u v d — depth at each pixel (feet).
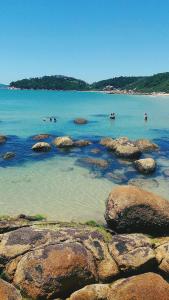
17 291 39.04
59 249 43.06
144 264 44.73
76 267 41.47
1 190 79.51
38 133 152.46
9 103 368.89
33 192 78.89
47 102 404.16
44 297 39.45
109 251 46.91
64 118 217.15
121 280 40.83
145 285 37.99
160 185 85.61
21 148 118.42
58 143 120.26
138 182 86.74
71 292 40.83
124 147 109.09
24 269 41.65
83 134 154.40
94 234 49.75
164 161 107.04
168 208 58.65
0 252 45.27
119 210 57.21
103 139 130.00
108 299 38.04
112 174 92.27
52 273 40.37
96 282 42.45
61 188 81.76
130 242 47.88
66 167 97.60
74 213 68.08
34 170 94.53
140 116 241.96
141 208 57.16
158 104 392.88
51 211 68.80
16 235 47.78
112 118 217.15
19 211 68.49
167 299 36.86
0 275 43.55
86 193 78.95
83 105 358.64
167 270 44.98
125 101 454.81
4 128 165.07
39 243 46.32
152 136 155.22
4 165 98.07
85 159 104.58
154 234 57.72
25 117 216.13
